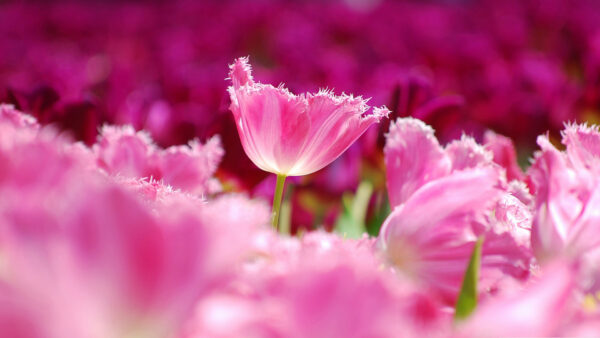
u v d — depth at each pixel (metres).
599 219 0.76
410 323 0.66
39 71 2.56
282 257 0.70
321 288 0.56
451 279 0.77
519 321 0.58
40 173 0.66
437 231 0.77
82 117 1.08
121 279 0.53
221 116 1.06
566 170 0.77
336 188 1.26
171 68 2.85
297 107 0.83
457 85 2.67
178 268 0.54
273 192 1.15
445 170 0.83
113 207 0.53
